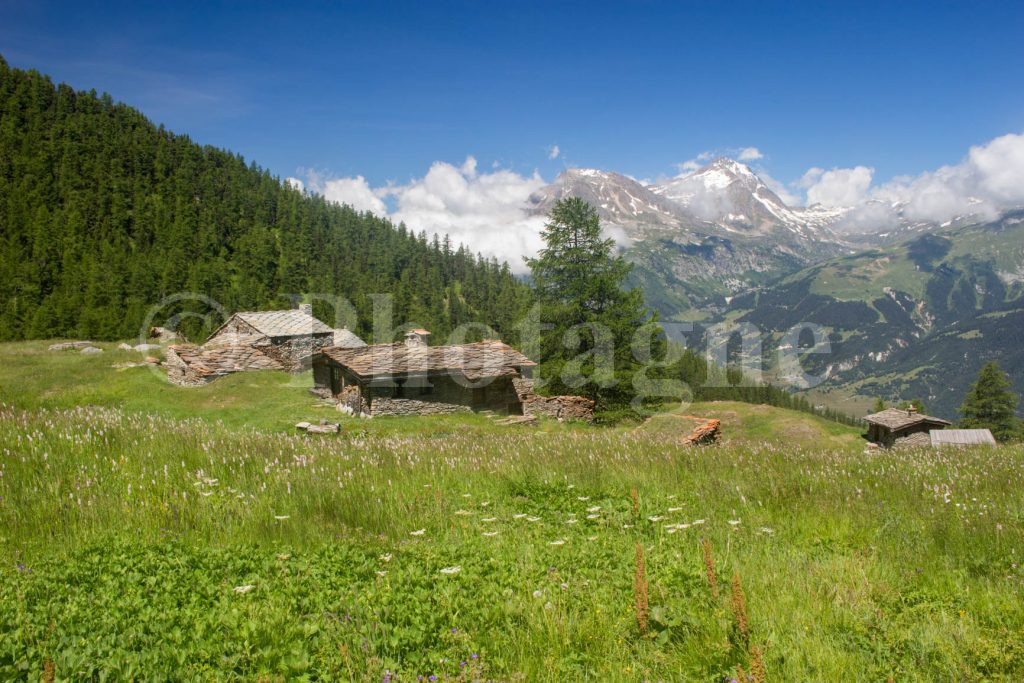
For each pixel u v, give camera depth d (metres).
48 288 128.38
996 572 6.21
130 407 35.53
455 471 11.19
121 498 8.61
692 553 6.90
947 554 6.78
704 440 18.41
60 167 179.88
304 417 34.78
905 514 8.24
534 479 10.79
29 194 161.12
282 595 5.71
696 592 5.71
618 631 5.03
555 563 6.56
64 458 10.27
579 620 5.18
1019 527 7.45
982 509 8.12
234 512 8.33
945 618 5.21
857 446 53.78
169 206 185.00
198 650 4.68
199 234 174.50
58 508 7.95
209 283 136.38
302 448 13.05
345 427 32.38
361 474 10.80
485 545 7.24
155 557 6.69
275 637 4.80
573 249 46.31
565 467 11.52
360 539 7.51
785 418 59.72
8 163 173.62
